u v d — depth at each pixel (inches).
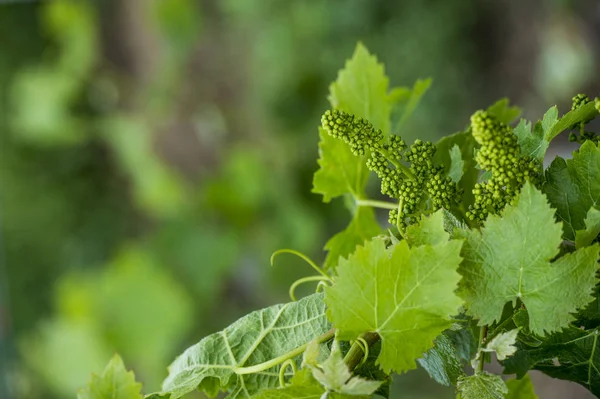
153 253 147.6
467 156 38.6
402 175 35.1
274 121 138.9
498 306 33.6
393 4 124.9
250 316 37.3
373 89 41.9
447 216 34.6
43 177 169.0
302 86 135.6
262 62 140.6
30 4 169.8
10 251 164.6
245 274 144.1
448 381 35.7
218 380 37.1
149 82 160.2
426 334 33.5
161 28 155.3
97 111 168.1
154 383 140.8
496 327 35.2
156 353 142.6
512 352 33.6
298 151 137.0
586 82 117.0
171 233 149.3
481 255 33.7
